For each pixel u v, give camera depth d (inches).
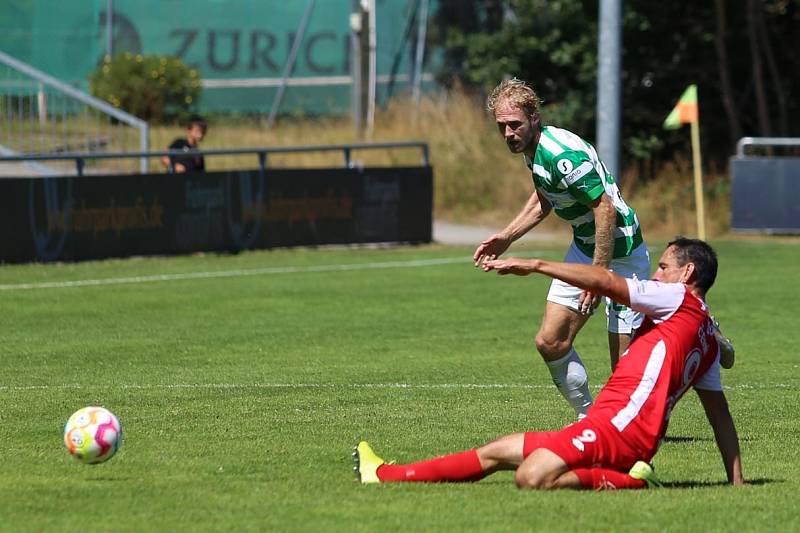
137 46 3880.4
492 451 735.1
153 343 1408.7
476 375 1220.5
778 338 1461.6
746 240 2568.9
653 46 3356.3
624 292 720.3
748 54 3371.1
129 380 1182.9
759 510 687.7
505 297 1802.4
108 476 778.8
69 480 765.3
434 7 4023.1
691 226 2743.6
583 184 850.8
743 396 1120.2
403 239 2493.8
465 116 3275.1
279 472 794.8
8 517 665.6
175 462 826.2
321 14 3941.9
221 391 1125.7
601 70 2536.9
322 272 2063.2
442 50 3991.1
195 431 941.2
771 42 3373.5
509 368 1262.3
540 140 868.0
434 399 1093.8
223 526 647.1
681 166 3041.3
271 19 3946.9
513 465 735.7
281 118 3752.5
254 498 712.4
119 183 2127.2
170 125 3516.2
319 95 3939.5
